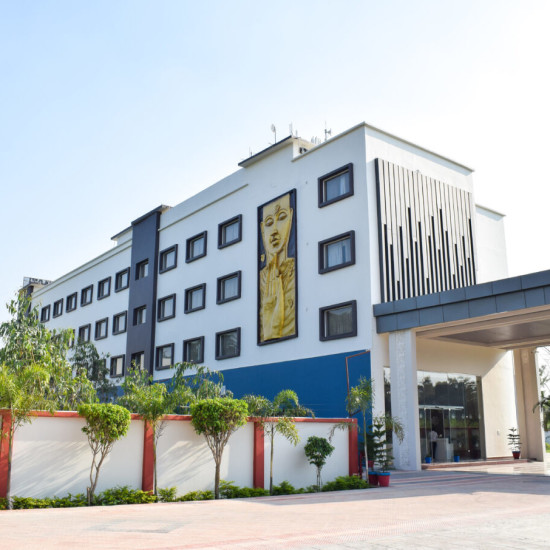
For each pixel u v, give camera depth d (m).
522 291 20.09
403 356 23.25
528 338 28.17
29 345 16.84
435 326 22.81
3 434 12.20
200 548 7.71
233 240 32.25
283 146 30.17
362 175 25.66
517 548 7.56
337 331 25.72
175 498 14.12
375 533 8.88
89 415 13.06
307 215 28.03
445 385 27.53
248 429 16.02
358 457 18.17
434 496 14.15
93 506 12.62
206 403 14.67
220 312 32.47
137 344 38.78
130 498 13.35
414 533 8.84
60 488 12.88
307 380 26.33
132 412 14.49
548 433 46.16
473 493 14.73
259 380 28.91
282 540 8.31
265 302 29.48
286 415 16.86
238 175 32.97
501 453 29.31
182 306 35.59
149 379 17.06
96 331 44.69
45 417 12.92
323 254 26.98
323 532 9.03
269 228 30.14
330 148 27.50
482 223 32.84
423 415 26.23
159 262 38.59
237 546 7.86
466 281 29.16
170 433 14.72
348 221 25.89
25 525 9.73
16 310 17.70
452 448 26.98
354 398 18.53
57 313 51.84
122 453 13.92
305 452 16.69
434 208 28.27
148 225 40.19
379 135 26.61
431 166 28.84
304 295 27.39
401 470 22.38
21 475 12.45
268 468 16.06
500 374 30.59
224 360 31.47
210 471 15.14
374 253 24.88
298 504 12.89
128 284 41.66
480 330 25.62
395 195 26.30
